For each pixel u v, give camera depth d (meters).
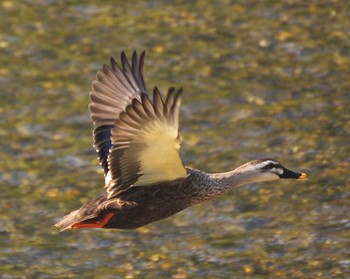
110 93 12.12
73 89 19.52
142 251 15.42
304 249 15.29
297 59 20.34
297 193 16.53
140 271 14.95
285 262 15.03
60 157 17.61
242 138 18.00
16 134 18.25
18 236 15.74
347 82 19.52
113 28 21.53
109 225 11.88
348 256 15.05
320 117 18.48
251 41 20.97
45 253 15.38
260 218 16.02
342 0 22.36
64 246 15.53
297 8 22.06
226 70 20.05
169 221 16.06
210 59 20.41
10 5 22.50
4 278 14.78
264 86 19.52
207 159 17.44
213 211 16.23
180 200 12.13
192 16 21.91
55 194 16.67
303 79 19.69
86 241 15.67
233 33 21.27
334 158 17.25
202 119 18.59
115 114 12.13
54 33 21.41
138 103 10.72
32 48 20.88
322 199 16.34
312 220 15.90
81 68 20.16
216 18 21.81
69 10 22.28
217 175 12.67
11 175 17.17
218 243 15.52
